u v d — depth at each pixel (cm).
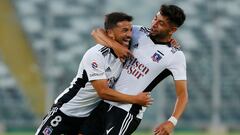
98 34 2230
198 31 6656
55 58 6444
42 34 6512
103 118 2261
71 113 2325
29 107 6331
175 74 2198
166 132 2148
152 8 6297
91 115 2308
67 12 6581
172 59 2203
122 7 6412
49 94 6266
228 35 6625
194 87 6519
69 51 6494
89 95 2272
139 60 2212
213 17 6638
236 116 6456
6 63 6469
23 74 6425
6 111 6359
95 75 2170
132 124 2220
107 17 2202
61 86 6338
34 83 6372
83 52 6525
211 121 6412
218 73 6481
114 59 2192
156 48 2214
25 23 6538
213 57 6512
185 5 6631
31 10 6562
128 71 2217
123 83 2219
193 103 6475
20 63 6462
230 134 6303
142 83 2209
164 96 6203
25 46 6494
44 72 6381
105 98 2175
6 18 6531
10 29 6525
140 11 6309
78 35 6562
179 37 6625
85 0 6581
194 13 6650
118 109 2225
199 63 6562
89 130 2289
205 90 6500
